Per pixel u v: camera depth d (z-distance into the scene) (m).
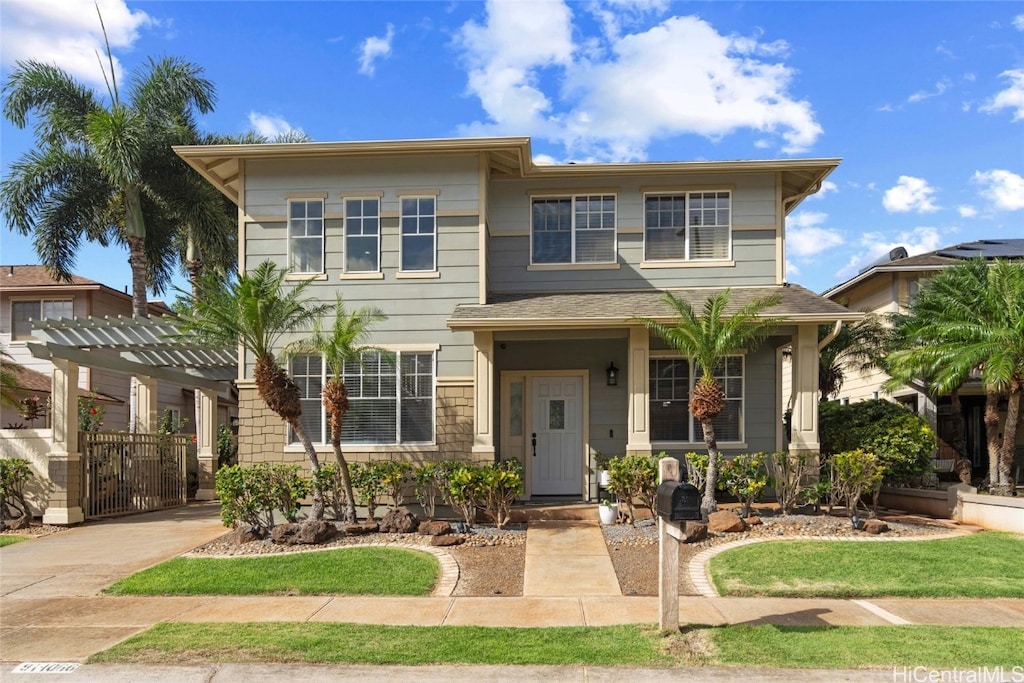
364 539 10.95
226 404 25.12
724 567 9.13
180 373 17.09
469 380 13.25
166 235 21.64
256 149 13.31
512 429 14.61
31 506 13.55
